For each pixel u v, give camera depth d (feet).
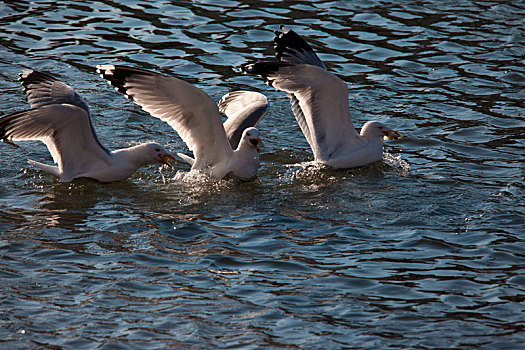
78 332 30.32
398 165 51.52
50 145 46.34
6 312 31.45
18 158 50.52
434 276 35.65
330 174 50.29
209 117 46.75
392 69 67.77
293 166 51.55
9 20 74.79
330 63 68.44
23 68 64.23
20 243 38.06
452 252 38.22
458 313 32.53
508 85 64.85
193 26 75.66
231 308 32.50
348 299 33.45
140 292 33.58
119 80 46.62
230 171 48.26
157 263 36.40
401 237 39.96
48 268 35.47
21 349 29.07
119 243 38.58
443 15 80.43
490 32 76.07
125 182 48.24
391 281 35.12
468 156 52.49
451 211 43.57
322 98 50.80
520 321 31.99
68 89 49.34
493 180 48.42
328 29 75.92
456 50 71.82
